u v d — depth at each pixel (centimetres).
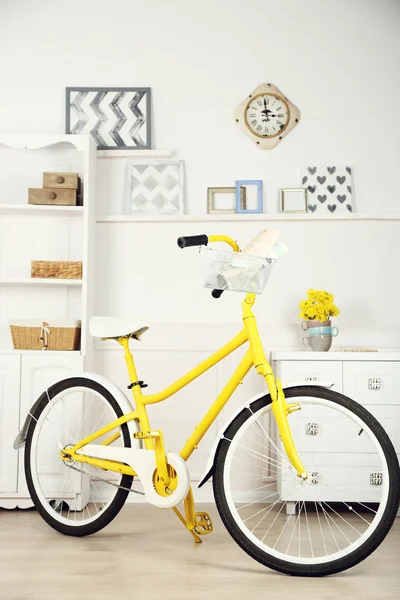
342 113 404
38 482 298
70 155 398
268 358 392
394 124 404
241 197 399
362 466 337
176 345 393
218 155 404
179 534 293
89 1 410
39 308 392
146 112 404
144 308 397
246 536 239
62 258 395
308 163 403
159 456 260
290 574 234
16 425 349
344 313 395
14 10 409
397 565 248
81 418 343
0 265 393
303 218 395
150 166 403
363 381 346
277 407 242
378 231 398
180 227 401
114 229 401
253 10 409
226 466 246
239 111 405
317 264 397
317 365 347
